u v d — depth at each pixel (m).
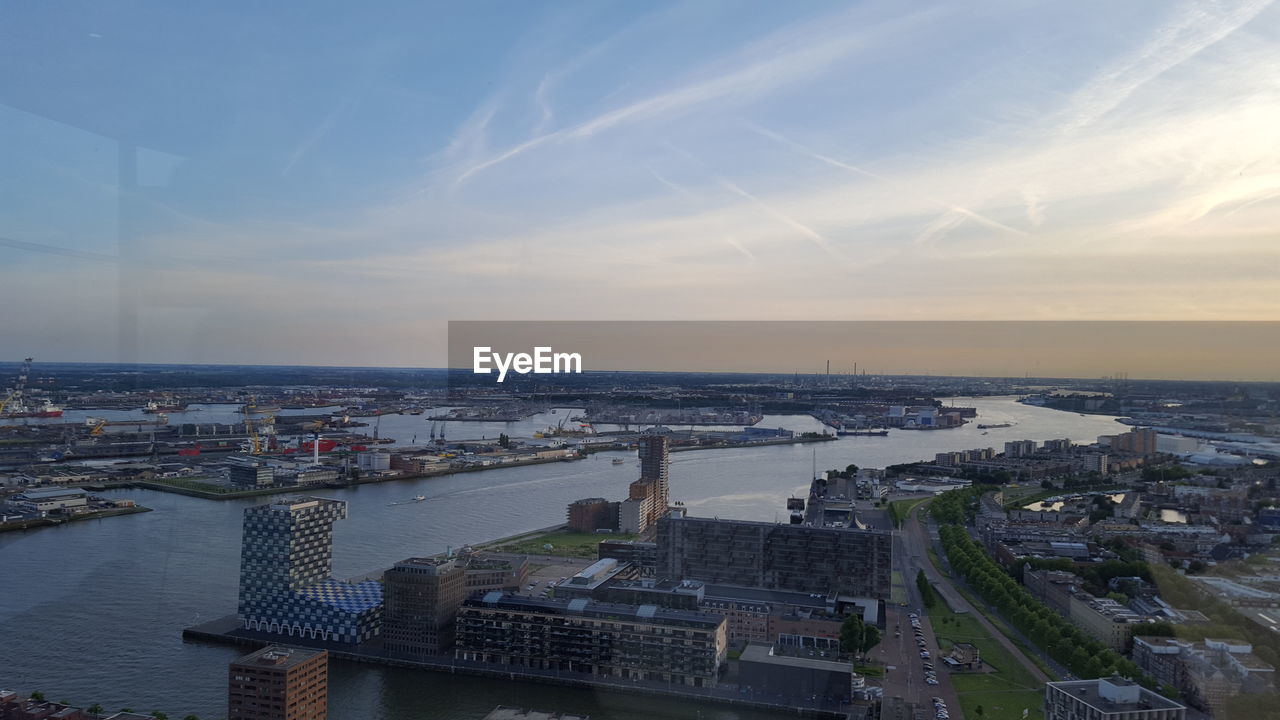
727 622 131.88
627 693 122.44
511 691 126.50
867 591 148.25
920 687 113.50
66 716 111.75
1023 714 104.88
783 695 117.75
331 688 129.62
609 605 136.25
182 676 136.00
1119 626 114.69
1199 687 93.06
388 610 145.75
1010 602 139.12
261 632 153.62
